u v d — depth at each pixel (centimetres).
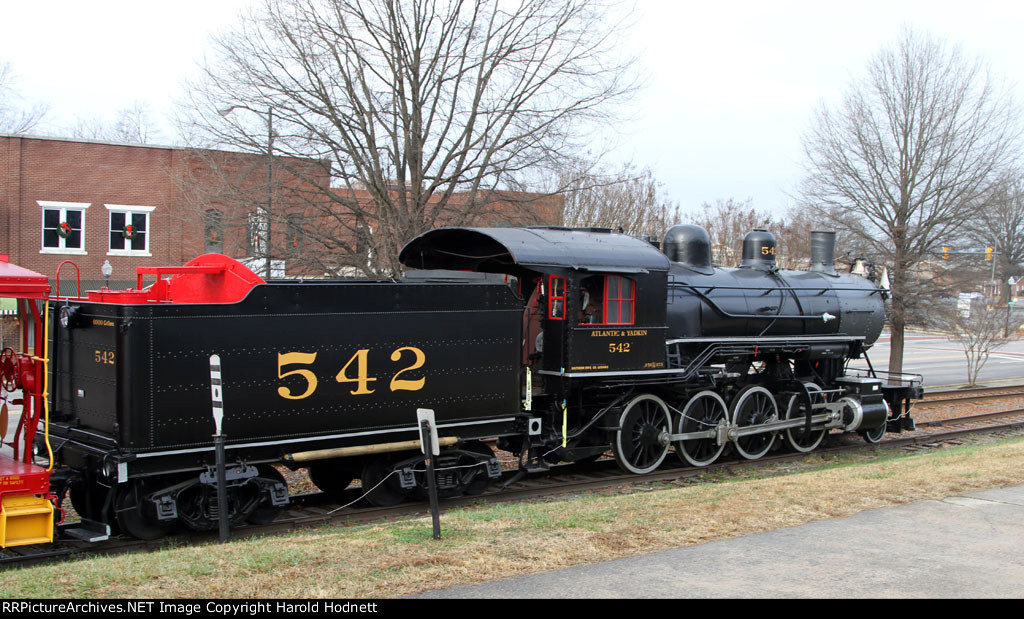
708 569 613
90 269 2883
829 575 601
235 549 670
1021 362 3788
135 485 820
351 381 927
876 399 1540
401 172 1731
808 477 1007
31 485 738
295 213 1738
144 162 2947
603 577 592
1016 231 6612
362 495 1009
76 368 874
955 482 941
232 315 845
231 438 848
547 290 1115
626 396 1208
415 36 1730
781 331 1441
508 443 1141
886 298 1667
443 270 1141
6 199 2761
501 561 621
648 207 3203
